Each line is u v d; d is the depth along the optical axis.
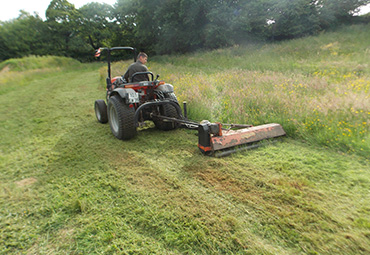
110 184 2.67
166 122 4.36
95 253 1.75
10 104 7.70
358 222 1.85
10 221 2.17
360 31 15.16
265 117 4.33
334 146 3.24
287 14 18.11
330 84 5.98
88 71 20.14
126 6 28.78
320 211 2.01
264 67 10.21
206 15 18.67
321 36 15.38
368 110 3.79
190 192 2.42
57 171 3.08
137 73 4.12
